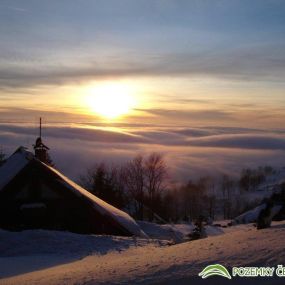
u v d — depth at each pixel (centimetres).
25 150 2983
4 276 1449
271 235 1310
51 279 1197
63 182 2702
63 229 2670
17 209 2647
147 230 3328
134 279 1030
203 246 1353
